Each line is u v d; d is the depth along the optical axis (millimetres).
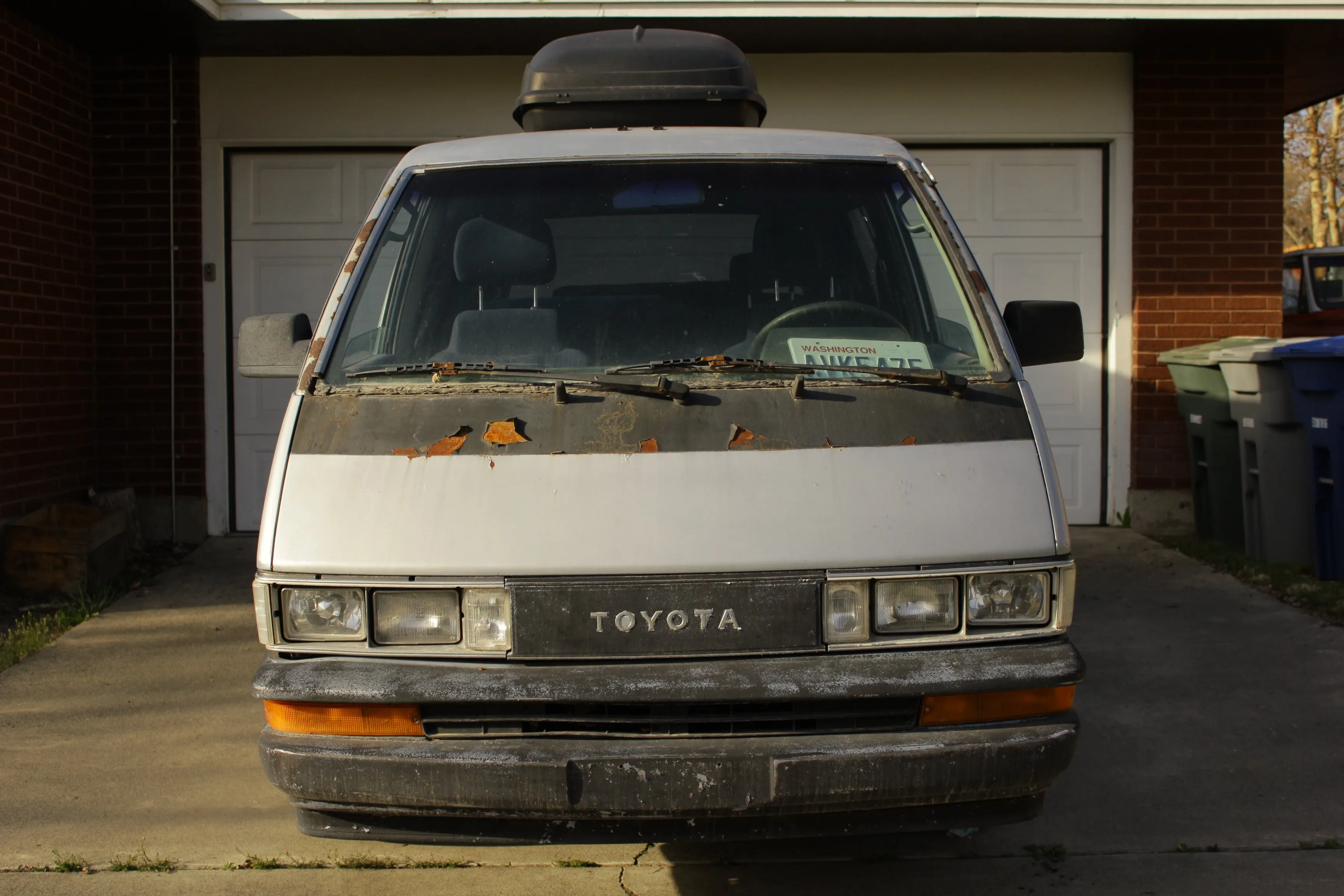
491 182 3592
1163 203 7953
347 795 2670
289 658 2803
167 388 7781
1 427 6609
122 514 7012
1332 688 4980
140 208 7738
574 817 2645
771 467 2850
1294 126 27656
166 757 4418
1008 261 8094
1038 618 2803
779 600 2721
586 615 2709
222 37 7332
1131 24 7227
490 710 2699
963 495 2846
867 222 3545
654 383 2977
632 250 3475
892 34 7430
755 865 3602
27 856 3660
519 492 2811
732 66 4129
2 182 6625
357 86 7797
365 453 2904
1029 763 2686
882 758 2627
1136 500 8023
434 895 3432
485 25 7129
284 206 7898
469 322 3373
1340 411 6152
